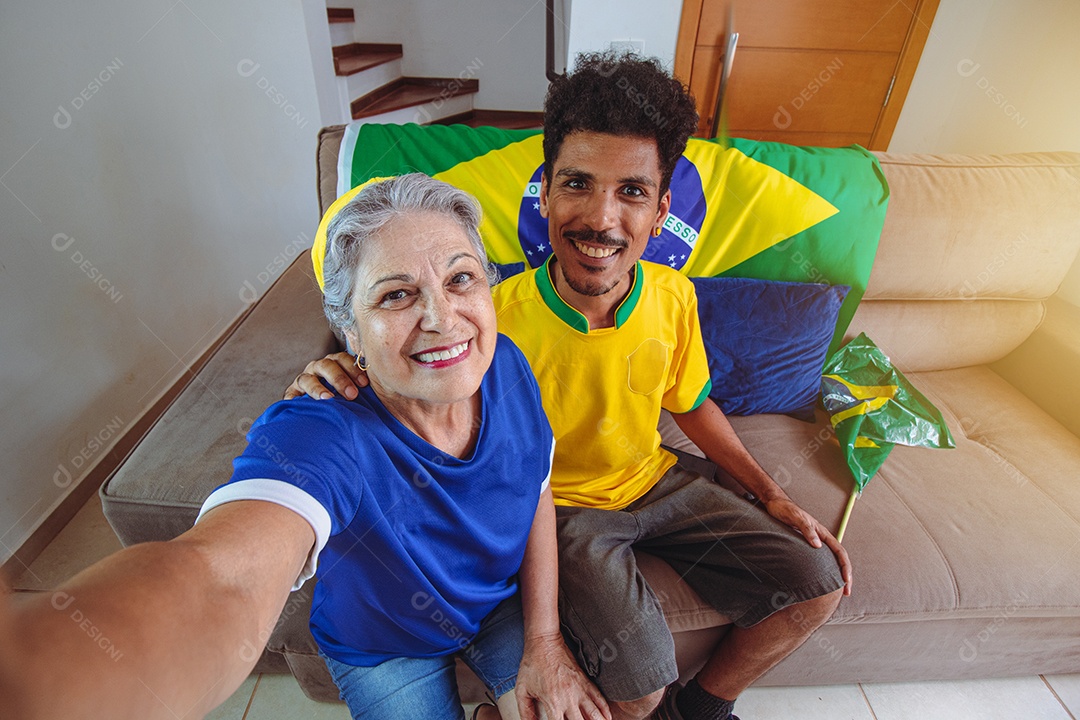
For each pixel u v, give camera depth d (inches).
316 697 44.6
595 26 86.0
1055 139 73.2
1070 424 57.4
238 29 77.3
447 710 32.4
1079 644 46.7
